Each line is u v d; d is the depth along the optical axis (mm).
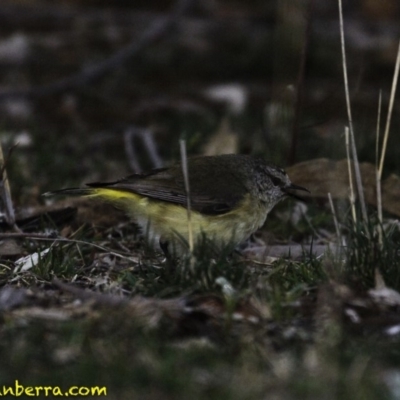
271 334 8305
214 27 21562
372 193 12242
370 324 8430
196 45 20844
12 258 10891
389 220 11969
